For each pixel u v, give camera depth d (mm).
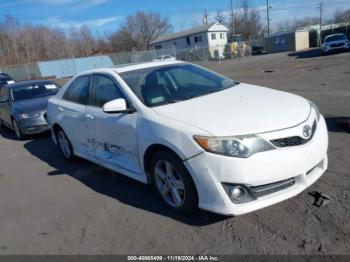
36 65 43062
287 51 45531
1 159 7020
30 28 72375
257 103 3576
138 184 4574
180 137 3217
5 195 4969
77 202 4336
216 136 3020
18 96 9156
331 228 2998
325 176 3939
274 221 3227
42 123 8172
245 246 2951
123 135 4004
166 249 3090
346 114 6379
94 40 80125
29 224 3969
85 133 4926
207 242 3092
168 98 4004
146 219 3641
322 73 13828
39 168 5992
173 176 3529
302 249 2803
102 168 5449
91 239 3441
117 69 4523
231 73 21172
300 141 3139
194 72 4711
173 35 65500
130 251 3146
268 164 2961
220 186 3023
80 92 5160
